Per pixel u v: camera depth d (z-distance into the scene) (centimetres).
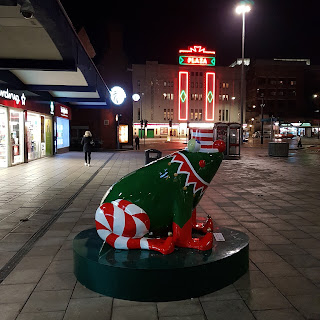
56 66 966
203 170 370
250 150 2817
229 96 7500
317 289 357
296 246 493
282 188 1007
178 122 7319
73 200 808
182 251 365
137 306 319
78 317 302
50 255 457
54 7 614
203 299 332
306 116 8006
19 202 784
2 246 493
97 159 1934
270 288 357
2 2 592
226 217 662
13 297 340
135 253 361
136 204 360
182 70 7281
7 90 1338
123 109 3044
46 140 2064
